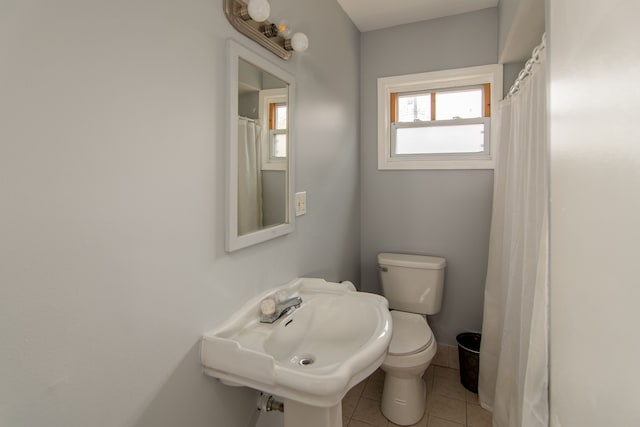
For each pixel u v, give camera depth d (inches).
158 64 32.8
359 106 95.7
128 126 29.9
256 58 47.1
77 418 26.3
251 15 41.3
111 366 28.8
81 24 26.0
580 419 24.3
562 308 28.9
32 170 23.2
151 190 32.3
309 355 48.6
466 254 89.5
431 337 71.7
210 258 40.1
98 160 27.5
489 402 72.4
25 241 22.9
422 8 83.4
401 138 97.3
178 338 35.7
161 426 33.7
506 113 70.5
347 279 87.7
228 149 42.0
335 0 77.4
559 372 29.8
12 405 22.5
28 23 22.8
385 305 51.9
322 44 70.4
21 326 22.8
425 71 90.0
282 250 56.7
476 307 89.1
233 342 37.5
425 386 81.3
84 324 26.7
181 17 35.4
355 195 93.6
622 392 18.1
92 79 26.9
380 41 94.2
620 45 18.2
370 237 99.0
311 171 66.8
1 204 21.7
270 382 35.6
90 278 27.0
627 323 17.7
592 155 22.3
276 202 54.0
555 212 31.3
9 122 22.0
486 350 73.4
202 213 38.7
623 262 18.1
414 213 94.0
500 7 78.4
